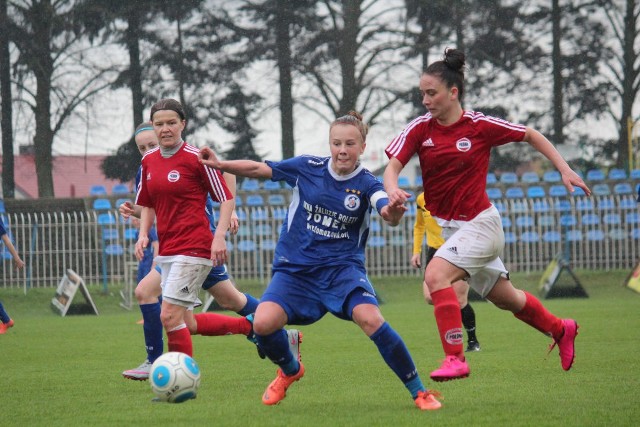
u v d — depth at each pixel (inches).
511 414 398.0
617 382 500.4
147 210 537.3
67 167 3127.5
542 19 2409.0
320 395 476.1
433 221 735.1
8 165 2237.9
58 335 917.8
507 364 597.3
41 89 2193.7
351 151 412.2
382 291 1556.3
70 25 2160.4
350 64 2241.6
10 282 1616.6
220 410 429.7
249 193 1867.6
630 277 1395.2
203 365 629.3
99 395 497.0
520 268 1681.8
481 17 2336.4
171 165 497.7
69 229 1610.5
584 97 2474.2
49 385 541.3
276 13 2250.2
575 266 1707.7
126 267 1489.9
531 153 2413.9
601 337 761.0
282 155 2321.6
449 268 430.9
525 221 1676.9
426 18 2266.2
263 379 551.2
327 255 419.2
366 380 536.4
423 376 546.9
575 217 1758.1
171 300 495.2
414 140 440.8
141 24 2239.2
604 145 2541.8
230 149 2352.4
